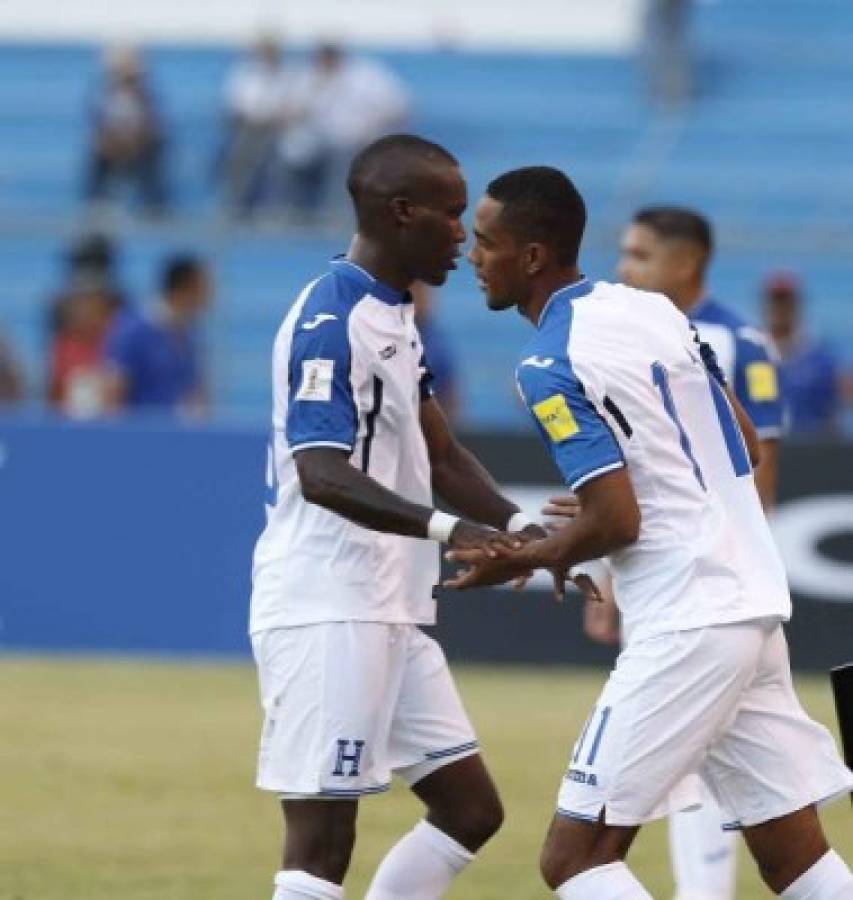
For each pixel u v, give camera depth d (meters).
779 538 46.91
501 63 84.31
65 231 56.06
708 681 20.62
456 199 22.22
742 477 21.39
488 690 45.25
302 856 22.27
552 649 47.66
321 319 21.72
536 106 81.94
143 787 35.81
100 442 49.50
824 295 72.25
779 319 54.12
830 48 82.44
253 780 36.50
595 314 20.97
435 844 23.23
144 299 71.44
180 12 88.50
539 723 41.44
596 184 78.12
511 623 47.78
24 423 49.69
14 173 81.00
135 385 53.88
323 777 22.03
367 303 22.00
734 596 20.72
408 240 22.09
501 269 21.34
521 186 21.23
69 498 49.59
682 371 21.16
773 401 27.48
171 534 49.31
